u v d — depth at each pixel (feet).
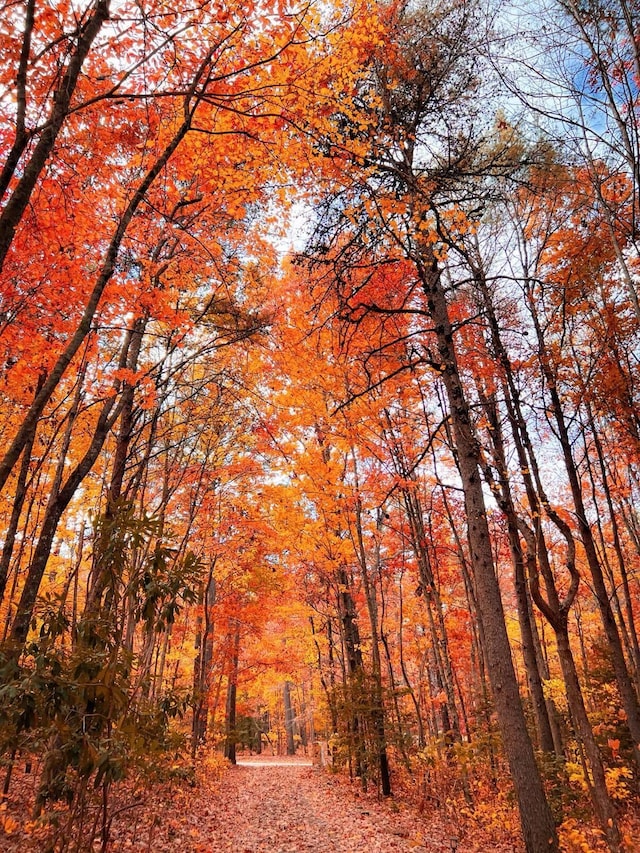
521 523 20.43
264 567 45.96
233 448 37.17
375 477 32.91
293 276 28.27
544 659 39.29
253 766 61.62
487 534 17.49
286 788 39.58
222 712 67.10
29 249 16.15
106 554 14.02
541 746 27.27
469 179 20.03
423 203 16.83
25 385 20.93
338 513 36.35
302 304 27.25
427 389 30.30
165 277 23.36
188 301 28.02
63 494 19.27
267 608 49.37
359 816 27.91
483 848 20.84
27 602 17.22
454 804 26.48
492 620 16.49
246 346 27.58
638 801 26.76
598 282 22.82
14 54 13.89
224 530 41.68
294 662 58.03
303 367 27.55
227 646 48.24
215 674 47.85
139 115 17.24
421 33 18.15
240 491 41.34
